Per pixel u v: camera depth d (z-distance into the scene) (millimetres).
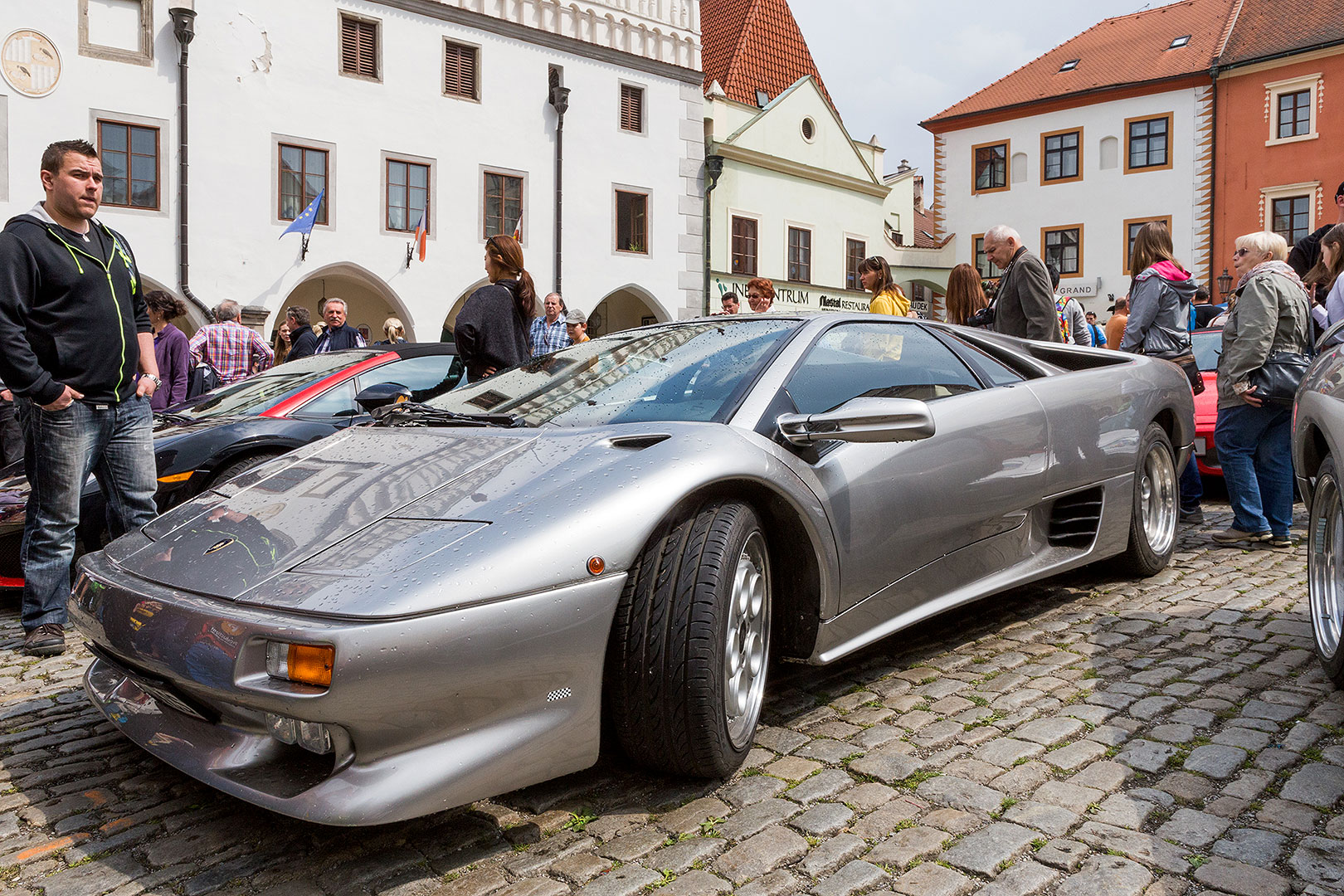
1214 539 5008
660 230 21328
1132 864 1894
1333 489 2797
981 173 32844
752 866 1921
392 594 1846
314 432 4957
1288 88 27047
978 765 2367
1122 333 7984
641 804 2213
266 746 2045
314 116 16328
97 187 3648
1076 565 3592
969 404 3186
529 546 1981
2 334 3365
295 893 1889
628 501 2127
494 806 2217
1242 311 4613
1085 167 30594
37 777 2516
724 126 23391
